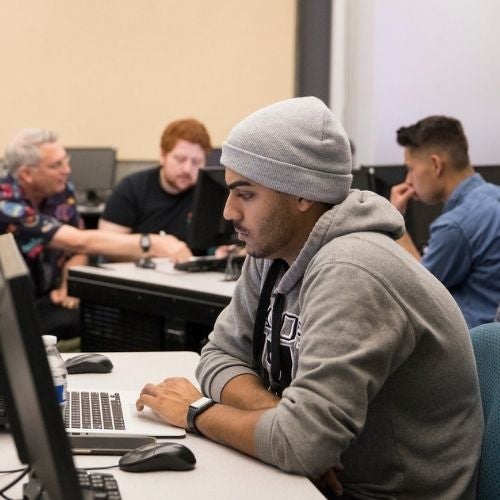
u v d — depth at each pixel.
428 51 6.08
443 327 1.54
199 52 6.43
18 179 3.84
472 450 1.59
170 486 1.38
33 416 1.02
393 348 1.46
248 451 1.50
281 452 1.43
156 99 6.41
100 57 6.31
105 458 1.50
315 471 1.42
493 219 3.05
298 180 1.57
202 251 3.58
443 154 3.25
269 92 6.54
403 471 1.55
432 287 1.56
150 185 4.16
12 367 1.06
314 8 6.43
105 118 6.38
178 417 1.64
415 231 3.75
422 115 6.14
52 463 0.98
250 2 6.44
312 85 6.50
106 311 3.45
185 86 6.44
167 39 6.38
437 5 6.02
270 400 1.64
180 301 3.08
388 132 6.26
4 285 0.97
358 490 1.58
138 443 1.55
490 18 5.87
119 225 4.13
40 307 3.87
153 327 3.25
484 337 1.72
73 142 6.34
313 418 1.42
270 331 1.74
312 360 1.45
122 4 6.30
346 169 1.61
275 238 1.61
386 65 6.23
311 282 1.54
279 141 1.57
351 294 1.46
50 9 6.18
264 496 1.34
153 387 1.74
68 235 3.76
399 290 1.49
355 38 6.34
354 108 6.39
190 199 4.17
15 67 6.16
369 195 1.65
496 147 5.96
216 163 5.23
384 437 1.55
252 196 1.60
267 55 6.50
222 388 1.74
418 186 3.34
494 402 1.64
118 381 2.00
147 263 3.57
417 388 1.54
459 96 6.02
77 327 3.91
